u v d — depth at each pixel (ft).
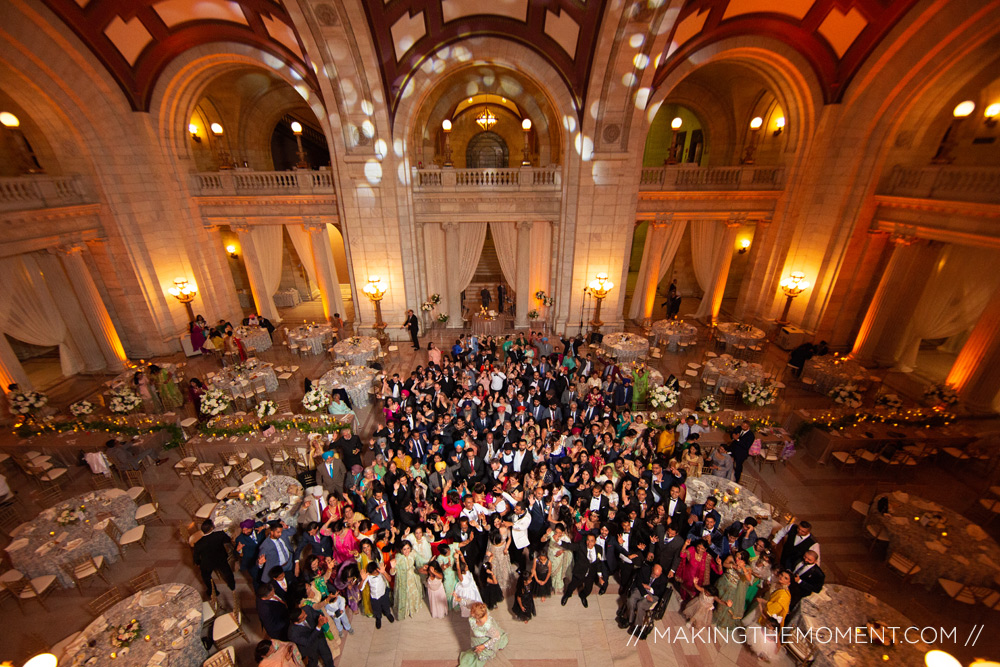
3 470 34.45
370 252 53.47
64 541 24.90
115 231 48.03
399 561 22.00
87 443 33.37
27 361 53.78
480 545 24.71
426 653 21.67
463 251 58.39
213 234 58.23
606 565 23.67
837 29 43.50
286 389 47.01
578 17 41.42
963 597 22.89
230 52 47.29
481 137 83.76
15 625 23.12
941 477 33.88
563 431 31.58
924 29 39.47
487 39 46.01
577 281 55.36
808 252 53.36
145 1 41.22
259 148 66.23
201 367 51.21
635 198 51.39
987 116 39.60
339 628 22.35
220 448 32.89
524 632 22.50
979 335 39.81
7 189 38.88
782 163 54.85
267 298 62.69
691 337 53.78
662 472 28.37
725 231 58.80
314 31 40.34
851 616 20.68
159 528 29.01
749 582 21.17
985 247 40.37
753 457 35.19
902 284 47.16
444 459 30.83
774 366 51.37
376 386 44.14
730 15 43.70
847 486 32.91
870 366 51.13
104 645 18.92
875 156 46.32
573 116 48.75
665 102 63.87
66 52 41.04
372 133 47.96
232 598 24.09
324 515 25.93
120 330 52.49
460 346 45.91
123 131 47.11
